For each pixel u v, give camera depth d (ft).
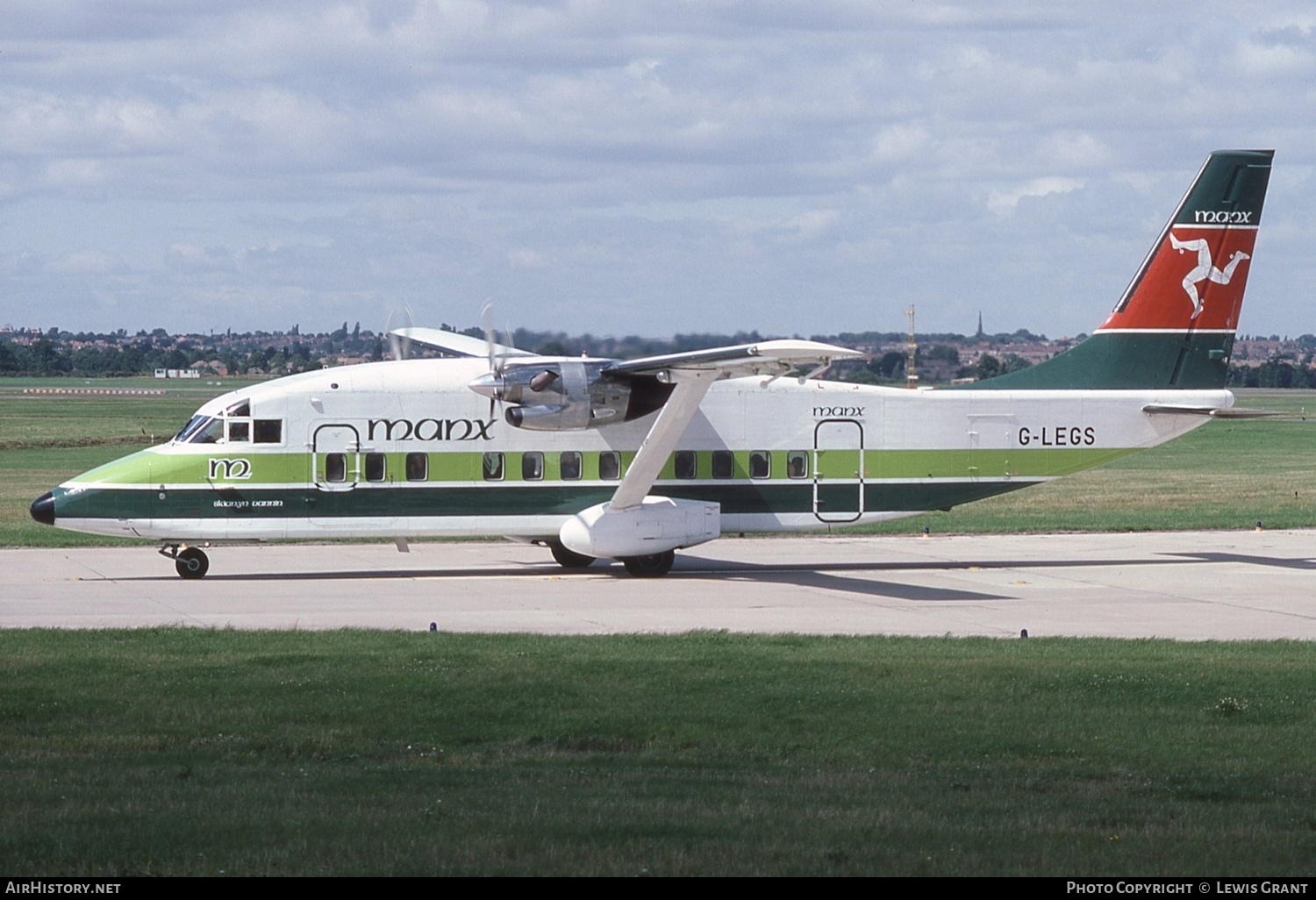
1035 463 365.61
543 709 182.70
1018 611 282.36
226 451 323.16
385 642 231.09
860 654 224.12
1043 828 126.62
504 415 334.44
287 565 357.20
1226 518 485.15
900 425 358.43
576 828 123.44
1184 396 372.79
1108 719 179.93
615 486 342.44
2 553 378.53
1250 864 116.06
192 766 150.41
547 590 310.45
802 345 270.87
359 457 329.52
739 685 197.88
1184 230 369.71
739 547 405.39
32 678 197.36
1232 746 165.99
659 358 295.69
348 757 156.87
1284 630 260.21
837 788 142.61
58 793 135.54
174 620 260.83
